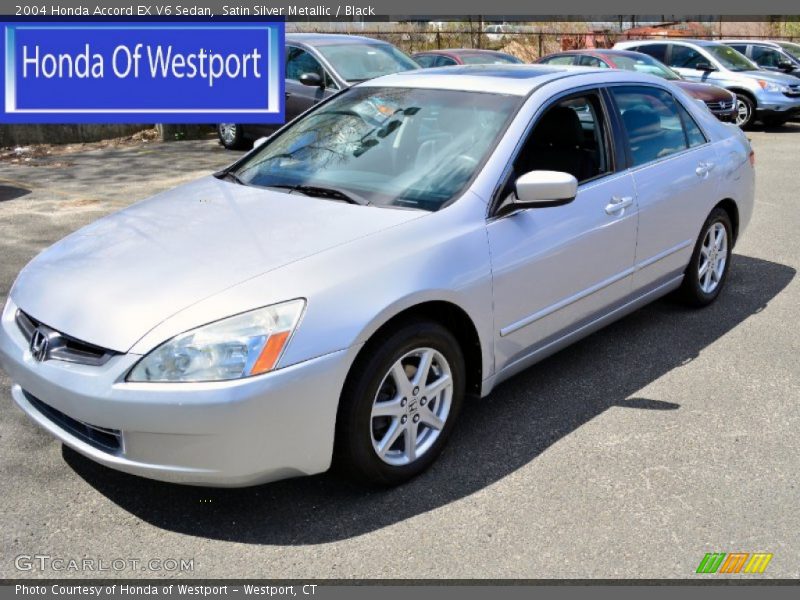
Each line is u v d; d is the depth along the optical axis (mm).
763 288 5734
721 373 4297
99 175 9906
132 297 2865
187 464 2742
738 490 3207
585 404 3939
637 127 4441
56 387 2818
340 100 4422
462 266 3270
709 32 23531
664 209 4492
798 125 15789
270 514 3064
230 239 3199
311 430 2842
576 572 2750
